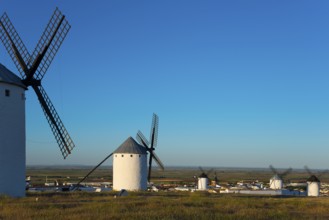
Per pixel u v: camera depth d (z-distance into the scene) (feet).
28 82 107.55
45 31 109.29
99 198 96.68
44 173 649.20
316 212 78.59
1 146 97.40
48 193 110.52
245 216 65.21
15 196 99.35
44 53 108.06
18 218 56.75
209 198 107.34
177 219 59.36
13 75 105.40
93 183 324.39
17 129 101.81
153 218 59.21
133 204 79.05
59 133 111.34
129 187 172.24
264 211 73.61
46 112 110.42
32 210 66.28
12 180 99.25
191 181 420.36
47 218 56.95
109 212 65.77
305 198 137.18
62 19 108.06
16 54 108.88
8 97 99.91
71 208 70.64
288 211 78.13
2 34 110.83
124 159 173.37
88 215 60.59
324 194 262.26
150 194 124.26
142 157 175.73
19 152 101.96
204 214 64.90
